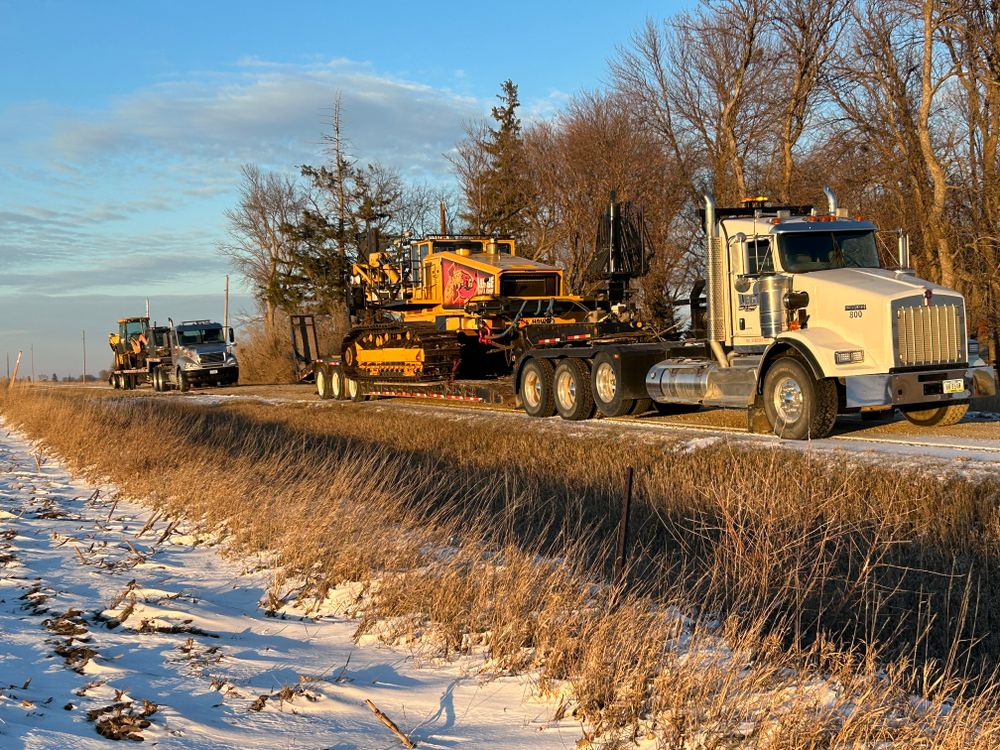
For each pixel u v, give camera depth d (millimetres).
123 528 9320
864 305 11250
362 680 5094
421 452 13633
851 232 12508
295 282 47875
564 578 6328
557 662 5172
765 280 12266
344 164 47656
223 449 14078
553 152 35312
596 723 4457
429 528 7969
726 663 4984
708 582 6867
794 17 26016
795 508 8102
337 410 19969
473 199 42031
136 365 42625
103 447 14344
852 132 25656
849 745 4180
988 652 5750
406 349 19562
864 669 5219
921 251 24719
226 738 4039
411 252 21484
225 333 37438
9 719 3934
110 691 4469
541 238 37938
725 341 13094
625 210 17250
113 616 5988
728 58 29422
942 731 4188
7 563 7355
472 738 4277
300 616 6492
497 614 5863
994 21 22719
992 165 23797
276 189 53844
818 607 6453
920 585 6695
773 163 29625
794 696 4559
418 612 6328
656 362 14617
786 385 11867
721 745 4176
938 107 25625
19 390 31766
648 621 5543
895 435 12117
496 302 18016
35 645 5191
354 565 7246
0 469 14398
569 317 18359
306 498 8891
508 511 8695
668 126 32750
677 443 11789
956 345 11406
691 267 33031
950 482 8594
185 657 5211
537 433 13852
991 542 7391
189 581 7316
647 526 8672
